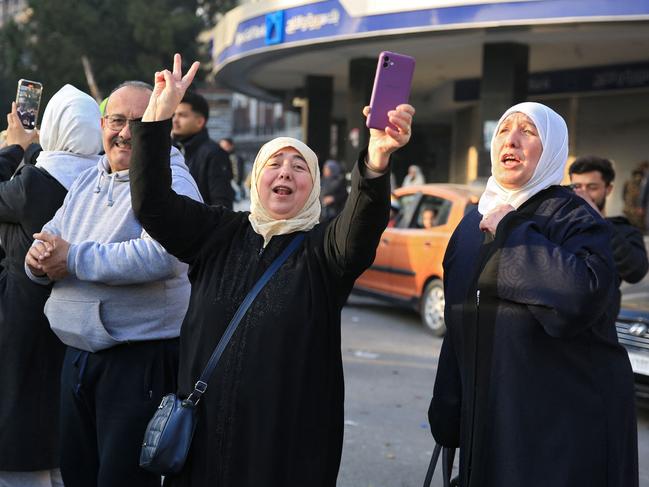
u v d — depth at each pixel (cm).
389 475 438
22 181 319
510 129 258
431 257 816
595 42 1395
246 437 235
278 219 251
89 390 294
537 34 1309
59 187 325
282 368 236
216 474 236
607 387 240
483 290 243
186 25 2983
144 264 280
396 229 884
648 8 1109
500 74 1412
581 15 1142
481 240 259
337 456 245
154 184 246
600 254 235
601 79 1741
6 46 3119
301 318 238
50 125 334
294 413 235
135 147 245
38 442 329
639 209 1594
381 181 223
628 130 1806
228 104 4419
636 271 425
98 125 338
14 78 3155
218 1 3569
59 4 2927
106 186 301
